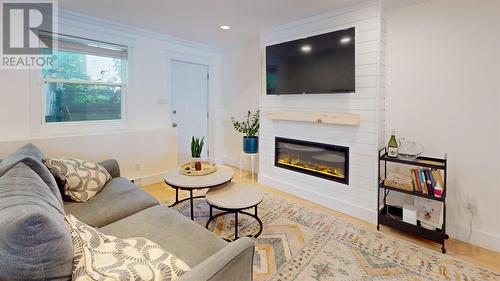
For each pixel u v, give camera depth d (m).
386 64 2.66
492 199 2.17
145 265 0.96
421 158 2.41
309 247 2.18
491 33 2.10
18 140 2.63
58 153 2.89
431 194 2.20
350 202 2.85
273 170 3.69
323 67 2.88
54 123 3.00
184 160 4.52
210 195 2.29
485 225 2.21
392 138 2.47
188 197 3.30
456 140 2.31
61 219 1.01
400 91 2.59
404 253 2.10
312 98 3.13
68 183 1.98
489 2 2.10
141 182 3.69
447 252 2.12
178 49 4.17
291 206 3.06
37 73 2.83
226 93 4.94
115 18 3.16
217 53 4.89
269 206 3.05
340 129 2.90
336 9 2.81
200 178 2.49
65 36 3.00
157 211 1.81
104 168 2.41
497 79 2.09
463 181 2.29
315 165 3.24
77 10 2.91
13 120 2.70
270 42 3.54
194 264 1.27
